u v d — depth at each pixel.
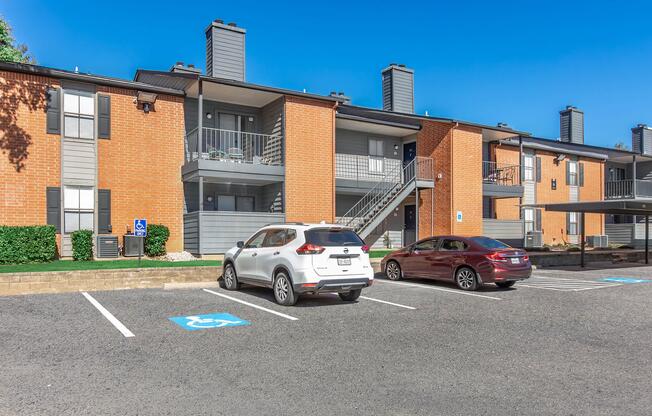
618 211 21.03
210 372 5.40
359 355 6.16
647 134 36.84
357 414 4.26
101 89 16.08
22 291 10.78
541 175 29.16
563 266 20.77
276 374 5.36
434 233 22.62
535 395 4.78
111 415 4.17
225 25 20.08
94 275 11.55
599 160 32.47
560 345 6.79
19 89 14.74
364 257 9.98
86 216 15.70
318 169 18.66
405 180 23.91
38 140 14.98
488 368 5.67
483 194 23.73
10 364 5.62
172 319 8.25
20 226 13.88
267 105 19.33
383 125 21.75
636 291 12.48
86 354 6.07
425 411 4.35
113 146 16.20
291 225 10.13
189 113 18.12
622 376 5.40
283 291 9.74
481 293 11.82
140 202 16.61
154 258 15.89
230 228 16.38
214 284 12.60
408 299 10.72
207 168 16.14
